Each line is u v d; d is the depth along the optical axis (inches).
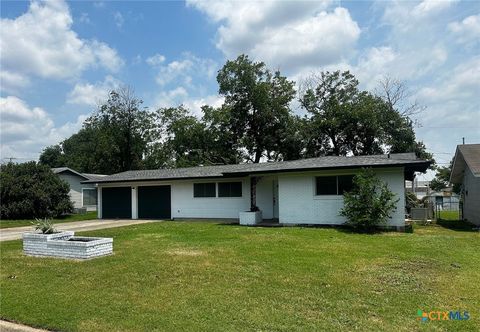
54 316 197.3
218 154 1507.1
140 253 373.4
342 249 386.3
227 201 824.3
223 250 382.6
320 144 1402.6
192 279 264.7
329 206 633.0
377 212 557.3
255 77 1451.8
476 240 460.8
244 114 1471.5
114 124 1663.4
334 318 187.0
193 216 861.2
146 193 925.8
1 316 200.5
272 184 774.5
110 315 197.0
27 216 972.6
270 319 186.7
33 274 294.8
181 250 386.9
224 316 191.6
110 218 966.4
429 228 633.6
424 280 257.3
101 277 277.9
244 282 254.7
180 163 1545.3
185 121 1625.2
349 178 619.8
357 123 1286.9
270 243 430.9
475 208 718.5
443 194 1690.5
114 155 1689.2
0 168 1029.2
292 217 660.7
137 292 237.0
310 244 422.6
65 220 935.0
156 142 1772.9
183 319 188.9
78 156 2260.1
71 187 1264.8
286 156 1448.1
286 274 275.3
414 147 1309.1
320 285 245.6
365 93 1353.3
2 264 338.3
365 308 200.8
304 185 653.3
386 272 280.5
